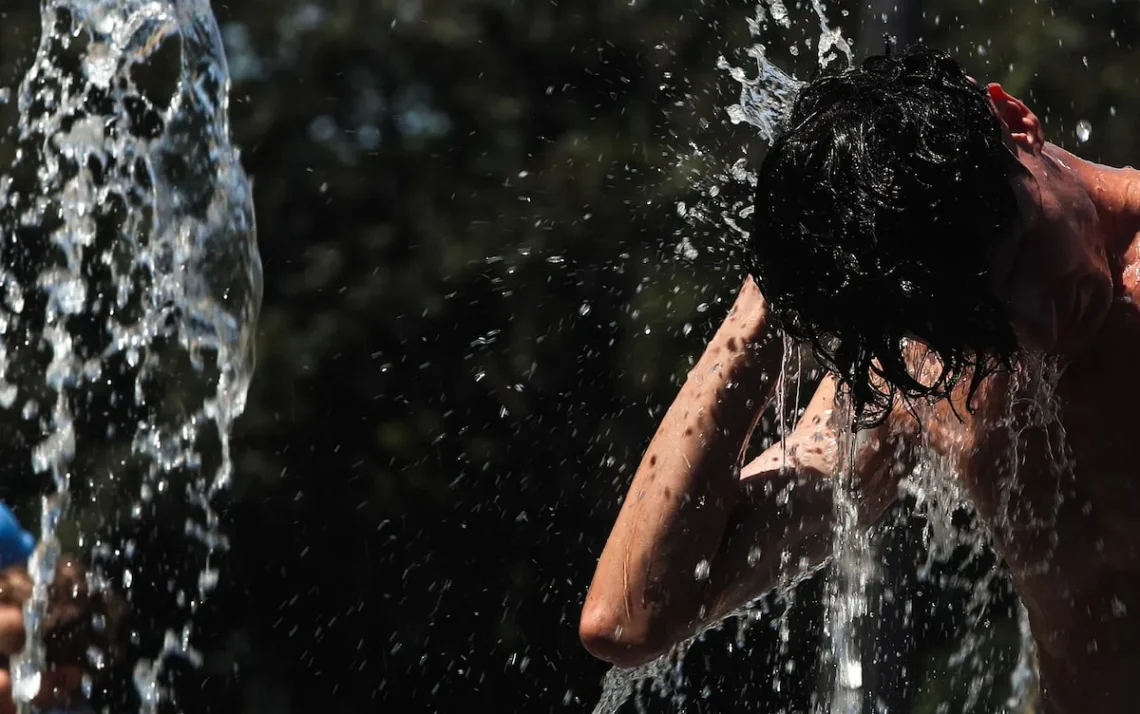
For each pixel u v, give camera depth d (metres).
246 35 23.48
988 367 5.02
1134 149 18.91
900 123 4.84
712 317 18.66
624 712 14.06
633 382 19.30
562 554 19.89
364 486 20.91
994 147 4.88
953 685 10.95
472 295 21.81
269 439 21.28
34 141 14.39
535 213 21.16
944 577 9.73
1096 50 19.16
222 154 10.31
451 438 20.81
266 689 20.41
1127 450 5.64
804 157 4.93
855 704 7.14
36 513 13.93
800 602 13.96
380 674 20.22
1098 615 5.99
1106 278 5.43
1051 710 6.39
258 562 20.27
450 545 20.39
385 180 22.91
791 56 16.00
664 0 20.98
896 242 4.76
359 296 21.97
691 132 20.03
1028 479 5.91
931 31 19.03
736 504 6.09
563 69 22.42
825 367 5.25
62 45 11.63
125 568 17.45
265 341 21.62
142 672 14.38
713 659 14.20
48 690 8.05
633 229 20.50
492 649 19.86
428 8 23.12
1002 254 4.86
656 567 5.95
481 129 22.89
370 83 23.45
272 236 22.61
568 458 19.98
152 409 16.44
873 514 6.39
